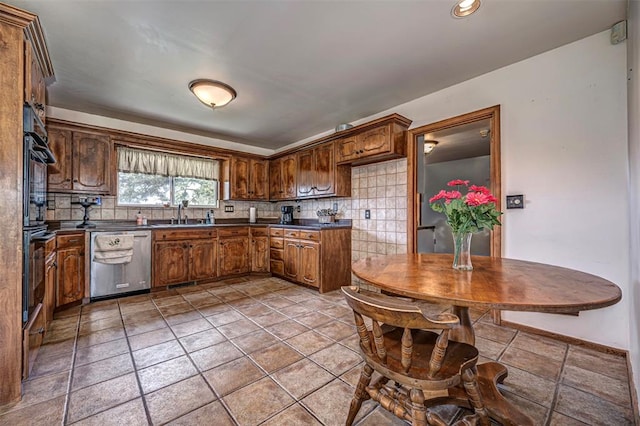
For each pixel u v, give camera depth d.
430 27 1.85
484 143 4.27
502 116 2.38
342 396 1.45
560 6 1.67
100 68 2.32
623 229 1.83
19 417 1.28
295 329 2.27
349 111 3.33
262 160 4.77
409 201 3.11
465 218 1.39
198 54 2.14
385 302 0.99
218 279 3.85
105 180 3.24
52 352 1.87
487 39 1.98
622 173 1.84
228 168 4.38
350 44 2.03
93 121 3.36
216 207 4.48
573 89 2.03
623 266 1.83
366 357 1.11
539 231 2.17
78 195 3.29
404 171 3.15
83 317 2.50
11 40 1.41
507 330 2.22
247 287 3.54
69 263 2.69
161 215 3.91
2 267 1.38
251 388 1.51
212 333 2.19
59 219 3.15
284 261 3.87
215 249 3.81
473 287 1.10
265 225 4.19
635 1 1.52
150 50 2.08
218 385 1.53
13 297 1.40
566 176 2.06
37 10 1.65
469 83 2.57
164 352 1.89
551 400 1.40
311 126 3.87
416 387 0.98
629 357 1.76
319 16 1.73
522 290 1.05
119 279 3.05
